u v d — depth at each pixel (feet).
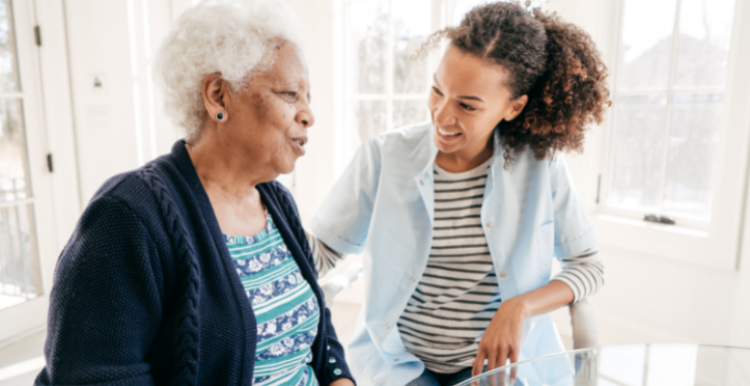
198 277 2.23
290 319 2.64
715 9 6.35
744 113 5.94
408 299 3.84
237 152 2.43
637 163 7.45
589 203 7.82
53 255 9.10
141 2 9.03
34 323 8.68
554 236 4.12
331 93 9.01
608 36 7.42
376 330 3.88
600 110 3.82
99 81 9.21
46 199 8.95
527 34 3.22
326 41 8.86
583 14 7.30
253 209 2.75
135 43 9.12
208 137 2.44
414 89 8.91
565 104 3.54
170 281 2.19
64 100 9.09
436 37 3.62
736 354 3.22
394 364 3.78
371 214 4.07
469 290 3.85
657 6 6.93
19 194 8.56
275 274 2.65
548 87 3.47
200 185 2.40
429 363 3.88
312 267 3.02
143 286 2.06
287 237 2.84
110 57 9.12
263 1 2.36
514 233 3.81
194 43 2.27
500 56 3.13
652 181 7.32
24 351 7.92
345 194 4.02
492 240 3.70
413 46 8.75
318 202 9.46
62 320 1.94
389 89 9.03
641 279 7.25
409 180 3.84
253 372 2.41
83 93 9.27
